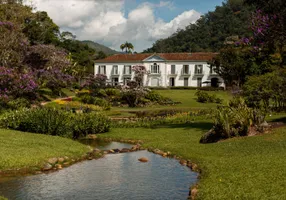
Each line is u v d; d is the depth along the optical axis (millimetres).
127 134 21734
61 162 13547
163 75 84125
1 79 28859
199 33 136625
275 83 28219
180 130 22422
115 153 15883
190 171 12219
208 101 52594
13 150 14000
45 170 12375
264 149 13602
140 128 24844
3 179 11156
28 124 20031
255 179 9531
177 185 10570
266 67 41000
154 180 11156
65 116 21297
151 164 13453
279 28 19750
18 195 9664
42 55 37625
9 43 33875
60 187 10414
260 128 16922
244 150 13859
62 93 51688
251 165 11031
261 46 22062
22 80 30328
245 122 16812
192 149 15156
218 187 9211
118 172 12227
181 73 83500
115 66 86062
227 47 60406
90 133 22125
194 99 54844
